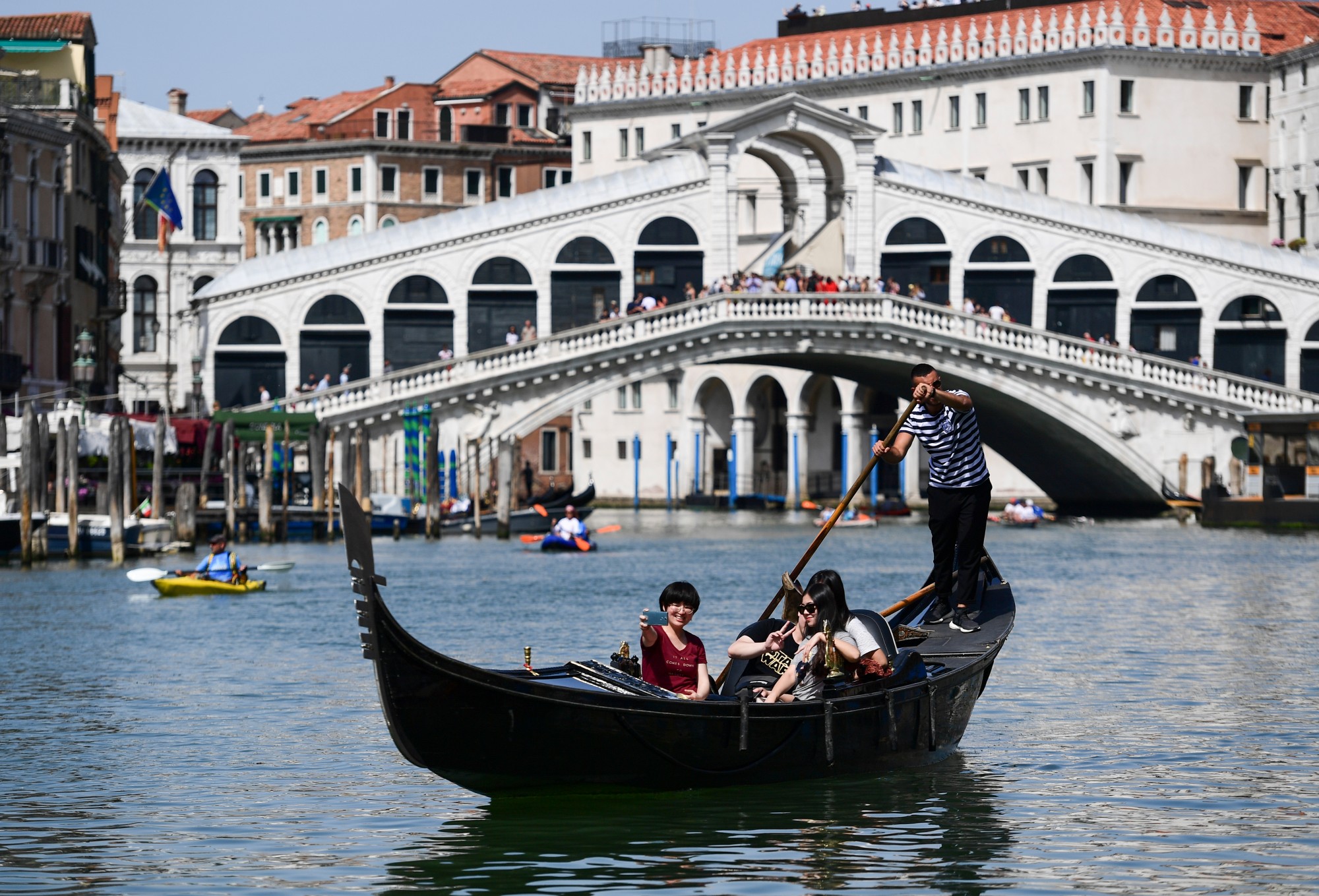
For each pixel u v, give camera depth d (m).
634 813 19.41
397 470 83.12
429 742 18.22
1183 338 93.31
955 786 21.00
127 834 18.98
